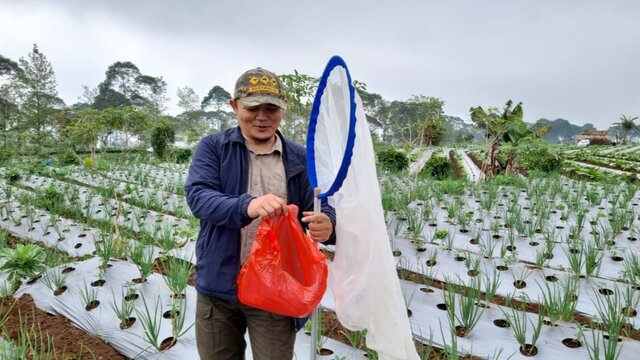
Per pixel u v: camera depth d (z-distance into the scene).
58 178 9.71
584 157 20.45
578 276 3.57
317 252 1.49
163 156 16.89
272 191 1.65
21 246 3.47
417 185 7.95
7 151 13.71
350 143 1.29
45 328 2.96
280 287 1.38
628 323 2.81
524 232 5.02
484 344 2.72
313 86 6.58
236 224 1.44
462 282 3.49
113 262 3.85
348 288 1.51
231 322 1.69
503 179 8.97
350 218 1.47
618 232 4.95
